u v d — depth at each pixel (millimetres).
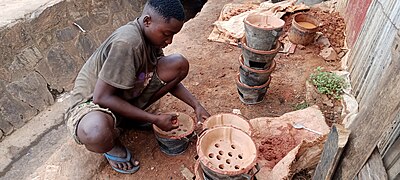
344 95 2852
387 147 1448
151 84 2355
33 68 4770
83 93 2209
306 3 4621
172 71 2330
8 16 4672
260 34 2375
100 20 5910
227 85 3166
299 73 3295
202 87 3145
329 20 3891
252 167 1633
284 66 3395
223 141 1775
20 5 5004
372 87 2473
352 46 3332
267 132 2408
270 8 4262
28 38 4758
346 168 1532
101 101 2078
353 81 2939
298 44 3656
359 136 1452
